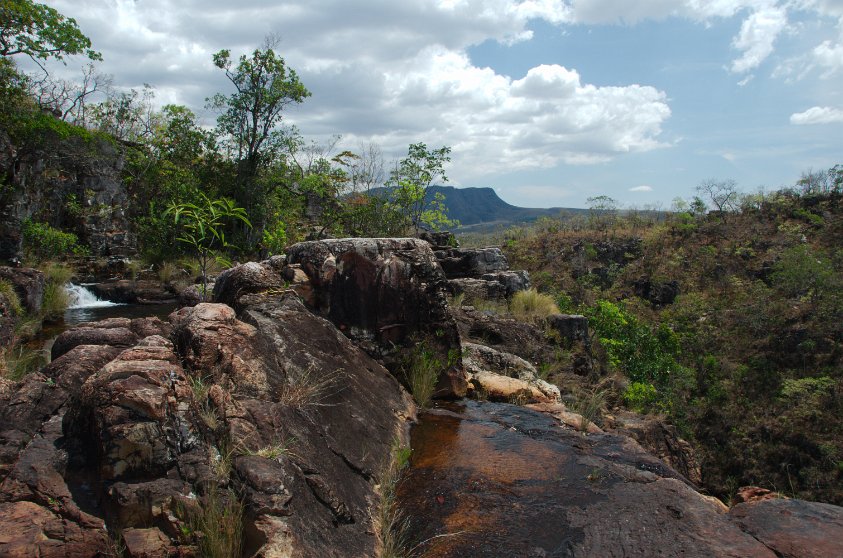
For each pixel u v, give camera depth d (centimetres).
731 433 2388
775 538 280
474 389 591
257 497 244
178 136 2612
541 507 333
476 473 384
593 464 400
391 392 493
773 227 4766
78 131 1952
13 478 238
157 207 2291
